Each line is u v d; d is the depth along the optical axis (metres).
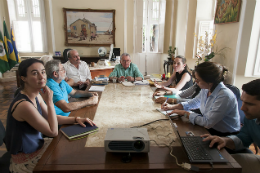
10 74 5.71
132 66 3.21
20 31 5.83
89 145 1.08
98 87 2.46
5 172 1.27
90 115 1.51
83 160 0.94
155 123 1.37
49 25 5.74
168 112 1.58
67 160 0.94
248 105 1.06
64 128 1.27
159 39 6.16
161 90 2.39
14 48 5.46
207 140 1.12
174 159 0.96
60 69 1.82
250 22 2.80
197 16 4.64
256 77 3.02
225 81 3.21
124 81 2.82
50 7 5.55
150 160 0.95
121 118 1.45
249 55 2.93
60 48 5.84
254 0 2.72
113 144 0.96
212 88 1.45
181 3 5.32
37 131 1.23
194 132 1.25
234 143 1.22
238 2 2.87
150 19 6.01
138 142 0.98
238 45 2.95
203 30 4.66
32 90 1.20
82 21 5.67
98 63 4.41
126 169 0.88
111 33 5.84
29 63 1.14
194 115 1.39
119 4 5.72
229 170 0.91
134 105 1.76
